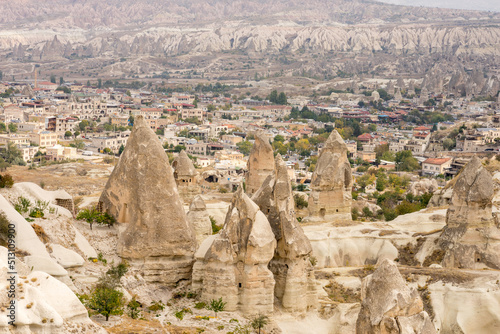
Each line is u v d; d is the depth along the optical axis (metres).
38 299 51.06
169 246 72.25
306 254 73.62
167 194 73.00
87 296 63.00
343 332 73.50
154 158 72.94
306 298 74.94
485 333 81.62
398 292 53.66
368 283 55.28
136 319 63.75
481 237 100.50
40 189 75.62
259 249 70.19
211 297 69.62
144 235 71.69
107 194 76.38
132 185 72.88
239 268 70.50
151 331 60.81
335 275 92.69
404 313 53.38
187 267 73.00
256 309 69.94
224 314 68.38
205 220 91.06
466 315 82.25
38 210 69.69
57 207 72.94
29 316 49.75
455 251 100.50
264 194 76.75
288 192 75.38
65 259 65.50
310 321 73.88
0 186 71.94
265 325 68.88
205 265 70.56
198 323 65.62
